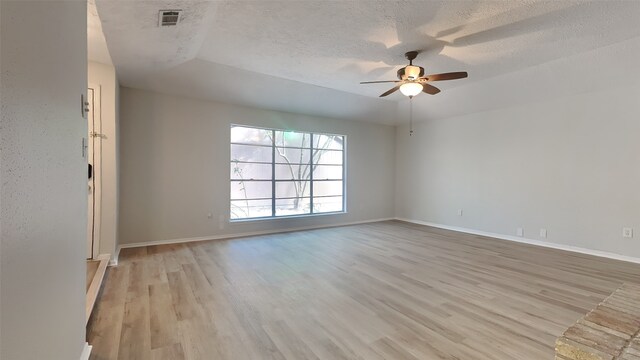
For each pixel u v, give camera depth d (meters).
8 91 0.76
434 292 2.87
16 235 0.81
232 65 4.18
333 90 5.35
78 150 1.58
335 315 2.40
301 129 6.15
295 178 6.49
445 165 6.37
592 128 4.31
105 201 3.63
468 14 2.80
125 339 2.04
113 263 3.63
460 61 3.95
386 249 4.51
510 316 2.38
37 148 0.97
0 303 0.72
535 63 4.02
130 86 4.44
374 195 7.23
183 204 4.89
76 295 1.54
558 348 1.10
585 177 4.38
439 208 6.48
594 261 3.93
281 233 5.71
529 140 5.00
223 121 5.25
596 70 3.89
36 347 0.96
